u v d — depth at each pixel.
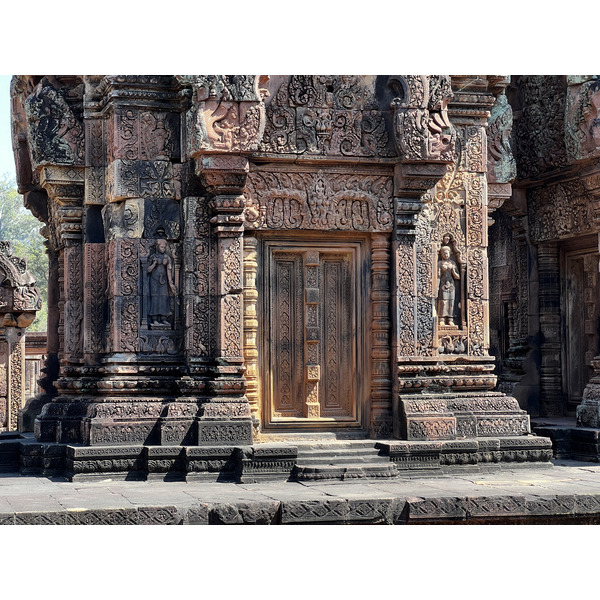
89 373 11.66
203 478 10.54
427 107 11.58
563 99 14.45
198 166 10.98
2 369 17.25
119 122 11.27
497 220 16.73
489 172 13.02
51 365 14.53
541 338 15.55
